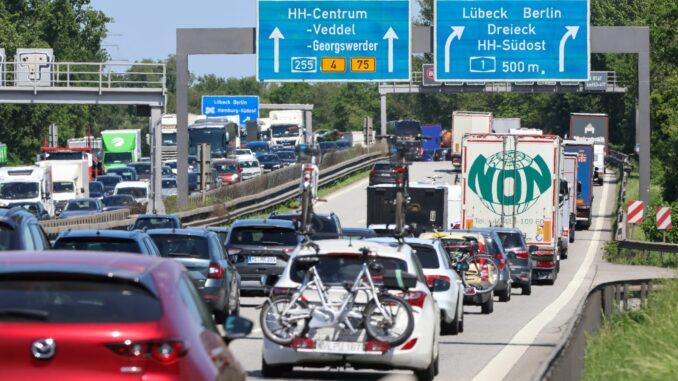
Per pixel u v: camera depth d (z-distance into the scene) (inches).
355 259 1241.4
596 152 6939.0
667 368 1256.2
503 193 3189.0
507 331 1903.3
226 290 1909.4
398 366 1215.6
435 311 1275.8
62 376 610.5
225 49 3319.4
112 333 616.4
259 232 2368.4
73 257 679.1
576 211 4972.9
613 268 3668.8
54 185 5472.4
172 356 622.2
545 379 805.2
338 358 1206.9
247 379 1264.8
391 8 3211.1
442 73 3208.7
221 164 6368.1
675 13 6501.0
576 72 3198.8
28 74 4626.0
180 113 3599.9
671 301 1985.7
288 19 3228.3
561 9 3196.4
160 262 701.9
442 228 3772.1
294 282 1238.9
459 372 1381.6
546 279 3149.6
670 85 6127.0
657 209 3922.2
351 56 3221.0
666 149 5679.1
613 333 1724.9
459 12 3201.3
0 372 609.3
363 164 7303.2
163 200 4217.5
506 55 3198.8
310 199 1555.1
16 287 641.0
